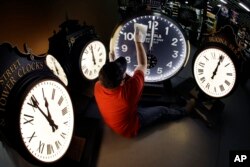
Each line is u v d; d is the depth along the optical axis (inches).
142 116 151.0
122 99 127.9
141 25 157.9
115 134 153.3
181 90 179.8
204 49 154.3
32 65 104.5
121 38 161.9
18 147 90.9
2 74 90.8
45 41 144.8
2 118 89.9
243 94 192.9
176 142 149.8
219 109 165.2
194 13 254.8
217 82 154.5
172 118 165.0
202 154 142.3
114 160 137.3
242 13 176.7
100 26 228.1
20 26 119.8
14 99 91.7
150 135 153.9
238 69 143.9
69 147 115.0
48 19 144.6
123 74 124.6
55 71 128.0
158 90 176.6
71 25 156.2
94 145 144.3
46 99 103.2
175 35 160.7
